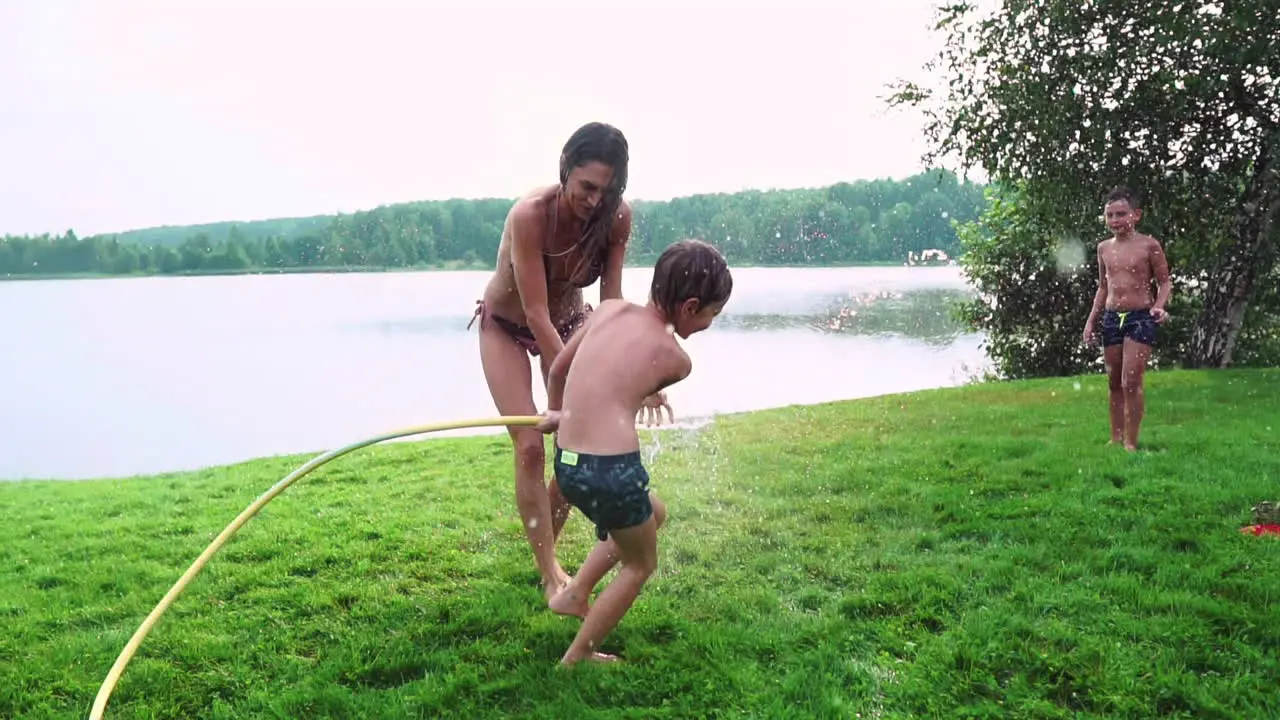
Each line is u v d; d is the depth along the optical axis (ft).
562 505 12.53
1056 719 8.29
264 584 12.77
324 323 103.96
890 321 82.69
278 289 166.91
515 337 12.00
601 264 11.45
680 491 17.07
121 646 10.62
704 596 11.62
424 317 107.55
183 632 10.98
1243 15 32.37
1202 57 33.81
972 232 53.31
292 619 11.45
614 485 9.05
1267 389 28.27
